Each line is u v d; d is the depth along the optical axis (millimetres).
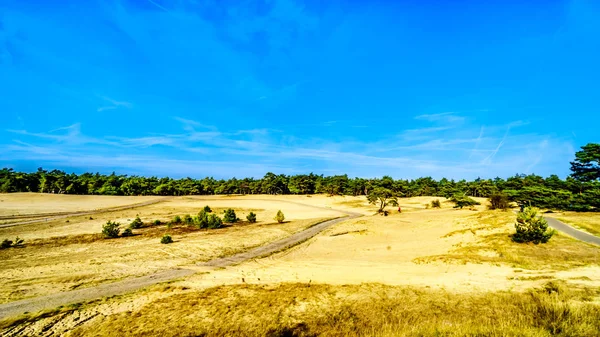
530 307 12539
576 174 57219
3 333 12750
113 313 14711
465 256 24156
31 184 125500
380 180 131875
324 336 11820
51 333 12719
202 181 148000
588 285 15266
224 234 41844
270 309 14828
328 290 17672
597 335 9242
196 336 12203
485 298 14688
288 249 33719
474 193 117500
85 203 94125
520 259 21734
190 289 18625
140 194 131375
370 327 12336
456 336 9773
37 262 26562
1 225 51438
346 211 79625
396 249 31922
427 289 17016
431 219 49594
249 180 156000
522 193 62156
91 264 25875
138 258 28281
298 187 140750
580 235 27969
